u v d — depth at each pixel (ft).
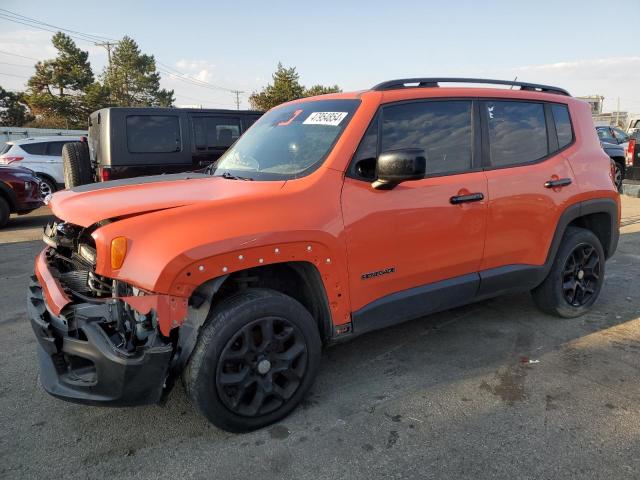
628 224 27.91
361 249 9.61
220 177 11.08
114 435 8.96
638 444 8.45
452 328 13.55
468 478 7.72
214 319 8.33
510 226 11.96
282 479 7.80
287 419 9.36
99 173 24.31
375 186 9.75
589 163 13.76
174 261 7.63
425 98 11.05
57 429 9.16
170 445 8.66
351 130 9.96
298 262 9.26
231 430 8.79
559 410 9.52
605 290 16.58
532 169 12.39
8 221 31.42
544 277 13.08
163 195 9.29
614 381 10.61
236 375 8.59
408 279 10.46
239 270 8.35
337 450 8.45
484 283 11.75
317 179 9.38
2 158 42.55
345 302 9.63
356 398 10.07
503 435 8.77
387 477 7.79
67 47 195.93
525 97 12.84
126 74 223.30
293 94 152.97
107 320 8.00
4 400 10.16
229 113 25.70
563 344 12.48
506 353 12.02
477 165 11.55
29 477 7.89
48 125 183.32
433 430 8.96
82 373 8.27
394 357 11.87
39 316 8.70
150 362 7.66
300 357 9.28
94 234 8.04
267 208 8.68
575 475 7.73
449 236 10.87
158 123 23.90
